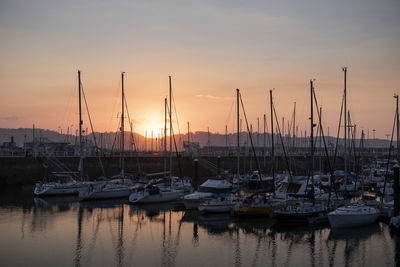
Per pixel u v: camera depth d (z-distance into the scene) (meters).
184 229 34.66
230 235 32.66
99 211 42.12
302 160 90.69
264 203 39.31
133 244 30.17
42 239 31.23
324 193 45.09
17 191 56.31
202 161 82.75
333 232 33.31
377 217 36.12
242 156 88.94
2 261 26.05
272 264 26.05
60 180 55.88
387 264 26.08
